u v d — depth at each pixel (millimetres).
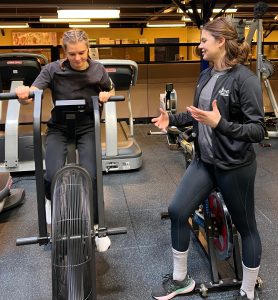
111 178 4113
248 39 5305
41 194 1832
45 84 2174
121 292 2166
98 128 1919
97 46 6391
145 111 6969
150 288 2199
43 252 2619
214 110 1623
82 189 1771
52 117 2256
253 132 1641
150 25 12477
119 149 4273
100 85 2295
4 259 2533
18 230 2938
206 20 5250
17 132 4078
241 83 1700
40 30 14484
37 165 1813
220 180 1849
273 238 2730
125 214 3203
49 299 2125
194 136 1965
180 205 1933
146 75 6836
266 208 3256
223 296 2111
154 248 2646
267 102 7027
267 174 4156
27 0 7516
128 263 2463
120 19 12336
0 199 3004
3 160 4145
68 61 2168
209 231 2201
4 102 5570
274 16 11977
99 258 2523
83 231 1634
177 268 2066
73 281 1552
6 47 6152
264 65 5484
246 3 8258
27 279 2312
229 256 2033
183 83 6949
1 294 2170
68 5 7379
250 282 1943
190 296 2117
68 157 2199
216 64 1794
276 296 2105
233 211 1878
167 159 4770
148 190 3740
